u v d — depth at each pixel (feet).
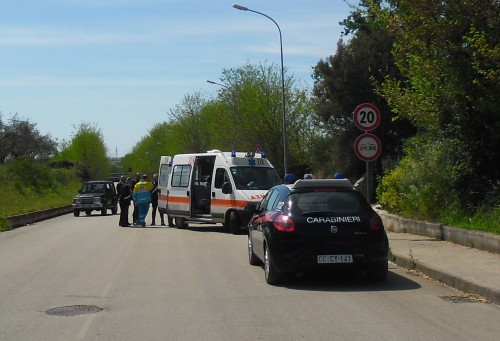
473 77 55.62
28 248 65.98
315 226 38.93
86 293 38.91
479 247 49.73
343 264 38.83
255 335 27.96
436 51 57.82
